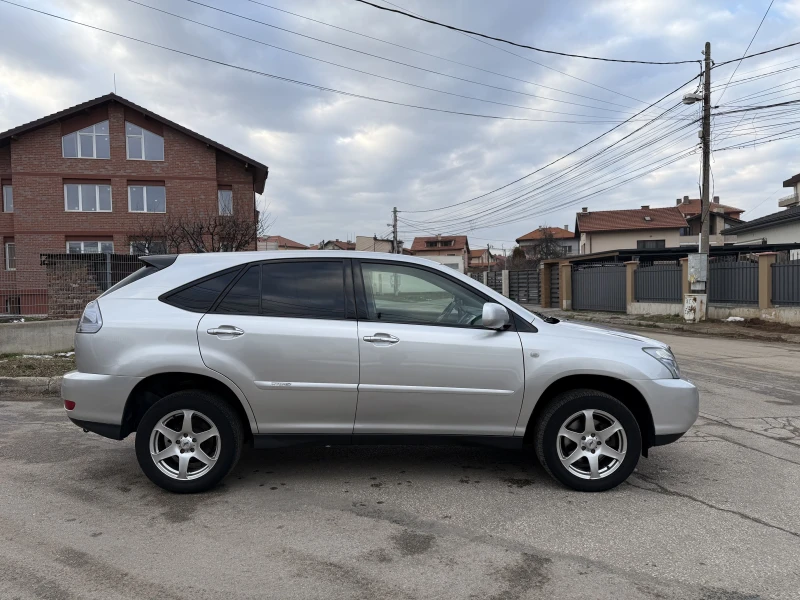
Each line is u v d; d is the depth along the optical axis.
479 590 2.74
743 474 4.36
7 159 26.47
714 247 23.30
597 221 51.97
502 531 3.37
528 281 31.53
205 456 3.89
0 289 12.88
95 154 26.41
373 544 3.20
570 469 3.96
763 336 14.23
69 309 12.35
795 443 5.20
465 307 4.05
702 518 3.56
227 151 27.50
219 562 2.99
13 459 4.69
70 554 3.07
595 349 3.94
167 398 3.83
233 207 26.30
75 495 3.90
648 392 3.92
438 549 3.15
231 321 3.84
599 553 3.10
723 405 6.79
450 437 3.96
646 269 20.75
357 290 4.01
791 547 3.17
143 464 3.84
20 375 7.79
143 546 3.17
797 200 30.77
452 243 87.94
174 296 3.93
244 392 3.81
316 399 3.84
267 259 4.05
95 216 26.22
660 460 4.70
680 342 13.68
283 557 3.05
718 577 2.85
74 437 5.36
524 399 3.90
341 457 4.75
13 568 2.92
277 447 3.92
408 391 3.84
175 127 26.84
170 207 26.92
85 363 3.83
